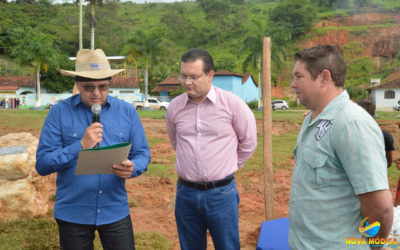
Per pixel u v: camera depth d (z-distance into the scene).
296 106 55.91
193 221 3.08
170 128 3.23
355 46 97.62
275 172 8.90
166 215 5.73
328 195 1.81
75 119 2.55
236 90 50.56
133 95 51.53
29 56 38.84
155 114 31.02
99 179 2.48
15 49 39.12
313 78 1.89
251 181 8.03
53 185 7.21
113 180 2.53
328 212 1.80
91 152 2.10
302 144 1.97
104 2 30.12
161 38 42.22
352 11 117.88
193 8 150.62
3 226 4.78
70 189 2.47
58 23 106.06
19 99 48.06
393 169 9.09
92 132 2.30
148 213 5.82
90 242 2.58
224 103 2.95
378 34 98.69
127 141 2.67
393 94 46.47
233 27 123.25
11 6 105.06
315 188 1.85
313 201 1.84
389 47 95.00
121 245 2.59
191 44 121.25
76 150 2.33
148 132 17.23
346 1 124.25
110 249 2.60
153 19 148.88
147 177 8.16
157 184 7.57
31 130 16.12
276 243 3.26
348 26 112.25
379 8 118.50
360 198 1.72
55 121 2.53
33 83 50.50
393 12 115.19
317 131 1.86
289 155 11.03
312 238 1.86
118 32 110.62
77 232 2.50
